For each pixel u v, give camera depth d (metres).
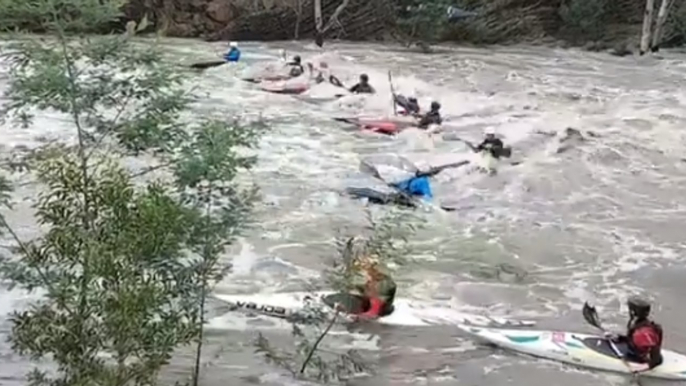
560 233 10.20
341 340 7.04
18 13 4.82
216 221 5.20
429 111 16.28
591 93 20.12
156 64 6.05
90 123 6.64
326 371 6.49
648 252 9.73
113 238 4.50
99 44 5.03
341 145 13.98
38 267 4.72
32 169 5.27
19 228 8.33
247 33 27.02
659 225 10.72
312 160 12.81
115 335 4.51
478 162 12.75
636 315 7.01
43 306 5.32
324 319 7.13
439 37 28.09
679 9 30.14
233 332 6.99
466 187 11.86
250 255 8.76
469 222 10.41
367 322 7.33
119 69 5.19
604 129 16.08
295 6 27.58
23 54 4.98
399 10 28.28
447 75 22.02
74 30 5.05
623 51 27.62
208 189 5.14
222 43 26.20
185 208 4.96
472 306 7.96
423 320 7.52
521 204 11.28
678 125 16.73
